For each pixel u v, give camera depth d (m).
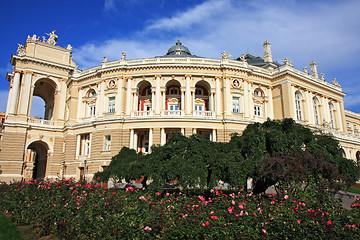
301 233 9.81
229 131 43.09
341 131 59.62
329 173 17.25
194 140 22.78
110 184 39.75
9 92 55.22
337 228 9.85
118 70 46.41
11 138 48.09
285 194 14.27
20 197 18.03
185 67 45.72
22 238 13.55
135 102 45.66
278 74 50.16
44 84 58.00
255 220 10.91
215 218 10.92
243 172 19.69
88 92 51.19
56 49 55.31
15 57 50.69
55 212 14.18
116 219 11.76
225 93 45.19
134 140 43.62
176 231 10.62
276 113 49.97
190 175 19.14
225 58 47.12
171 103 48.47
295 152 18.89
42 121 51.47
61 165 50.72
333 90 59.03
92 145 45.34
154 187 19.16
